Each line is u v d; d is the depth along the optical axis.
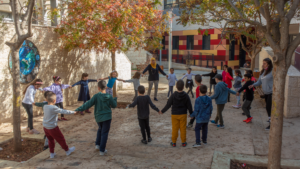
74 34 7.65
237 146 5.20
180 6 7.22
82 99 8.26
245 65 19.28
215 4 6.80
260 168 4.39
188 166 4.36
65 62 9.26
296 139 5.44
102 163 4.57
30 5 4.76
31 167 4.46
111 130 6.51
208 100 5.24
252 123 6.73
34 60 7.79
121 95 11.30
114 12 7.20
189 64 21.72
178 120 5.23
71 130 6.57
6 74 6.94
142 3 8.73
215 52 20.88
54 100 4.80
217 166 4.29
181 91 5.15
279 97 3.67
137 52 21.31
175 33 23.41
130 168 4.34
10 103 7.11
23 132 6.31
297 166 4.27
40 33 8.03
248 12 8.77
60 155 4.97
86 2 7.30
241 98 10.02
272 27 3.77
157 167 4.34
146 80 16.06
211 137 5.76
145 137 5.48
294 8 3.56
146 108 5.40
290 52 3.57
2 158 5.01
